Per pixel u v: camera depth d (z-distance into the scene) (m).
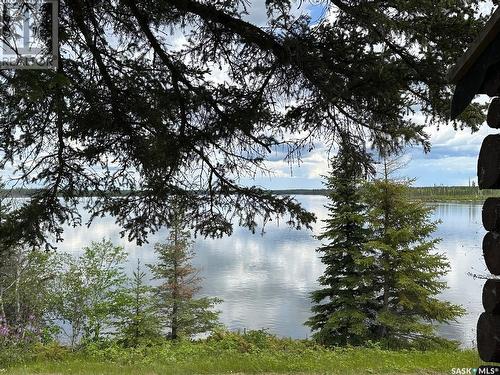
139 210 4.73
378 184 15.34
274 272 44.66
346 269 16.09
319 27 3.59
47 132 4.24
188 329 17.81
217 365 8.56
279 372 8.20
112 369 8.62
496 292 2.05
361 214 15.62
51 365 9.25
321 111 4.26
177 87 4.18
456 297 28.50
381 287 15.90
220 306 29.77
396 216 15.66
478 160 2.24
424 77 3.46
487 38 2.07
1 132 3.98
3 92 3.43
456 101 2.40
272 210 4.50
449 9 3.14
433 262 15.57
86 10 3.82
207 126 4.42
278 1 3.37
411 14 3.21
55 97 3.48
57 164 4.45
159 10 4.02
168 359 9.59
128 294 15.02
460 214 127.19
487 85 2.23
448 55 3.31
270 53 4.07
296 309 28.95
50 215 4.43
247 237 92.31
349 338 15.25
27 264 14.07
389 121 4.03
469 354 9.48
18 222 4.21
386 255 15.72
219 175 4.59
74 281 14.36
